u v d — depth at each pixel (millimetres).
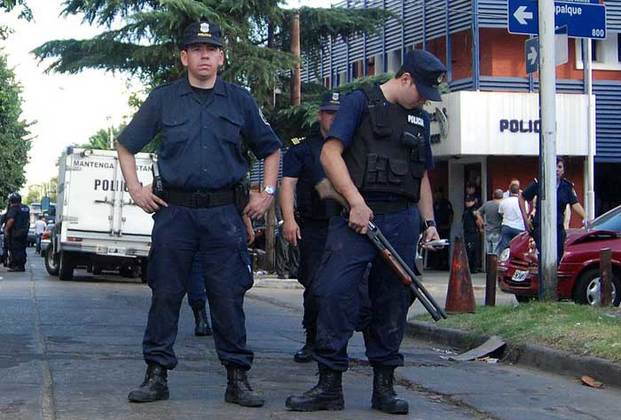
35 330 9602
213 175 5801
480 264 22250
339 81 28234
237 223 5902
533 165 23250
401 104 5766
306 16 21203
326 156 5629
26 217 23219
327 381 5840
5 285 16922
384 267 5797
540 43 10086
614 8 23344
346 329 5758
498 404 6379
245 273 5961
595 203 24281
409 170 5754
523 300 13141
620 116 23609
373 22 21969
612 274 12211
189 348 8641
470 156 22656
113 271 23391
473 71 22406
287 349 8875
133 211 19297
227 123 5859
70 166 19094
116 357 7801
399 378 7375
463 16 22797
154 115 5859
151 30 19891
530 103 22141
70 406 5766
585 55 22469
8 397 6004
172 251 5824
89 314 11422
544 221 10094
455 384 7141
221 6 19984
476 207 22797
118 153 5887
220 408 5824
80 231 19078
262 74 19906
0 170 45969
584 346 7805
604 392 6961
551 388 7090
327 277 5707
